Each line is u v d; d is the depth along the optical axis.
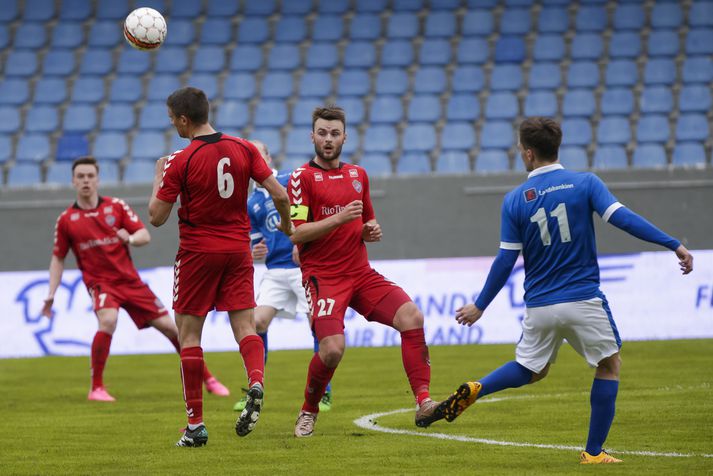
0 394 33.56
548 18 76.69
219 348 47.97
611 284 47.47
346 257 21.89
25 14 81.12
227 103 70.75
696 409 25.36
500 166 63.97
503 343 46.84
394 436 22.20
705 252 47.09
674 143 66.00
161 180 20.88
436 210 55.31
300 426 22.55
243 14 80.94
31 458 20.25
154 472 18.11
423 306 47.69
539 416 25.08
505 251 18.41
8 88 74.44
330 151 22.06
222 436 22.72
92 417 27.17
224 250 20.50
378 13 79.62
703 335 46.62
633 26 75.31
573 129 66.38
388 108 70.50
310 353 45.53
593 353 17.81
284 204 20.84
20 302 48.84
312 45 76.50
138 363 43.91
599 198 17.67
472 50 75.06
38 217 56.69
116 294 32.09
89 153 68.75
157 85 74.25
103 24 79.38
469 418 24.97
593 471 17.23
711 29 74.25
